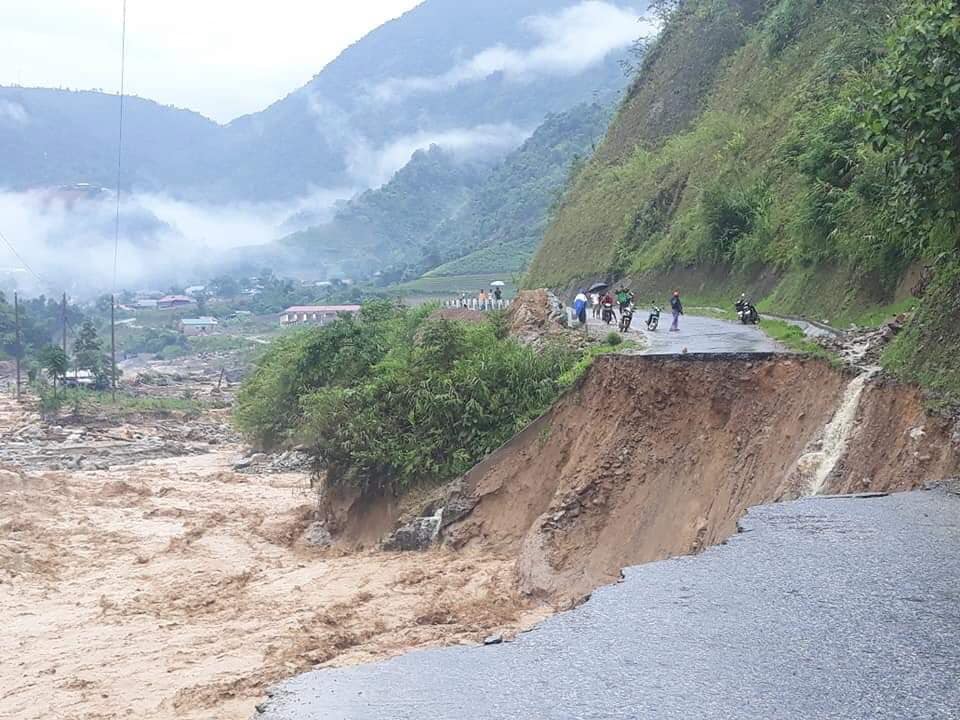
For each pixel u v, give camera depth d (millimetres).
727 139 51906
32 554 27422
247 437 54406
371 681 8930
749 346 22906
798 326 27688
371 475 26781
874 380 16172
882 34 38844
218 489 40594
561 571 19094
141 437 63625
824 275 30297
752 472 17656
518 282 85875
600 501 20344
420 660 9414
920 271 23797
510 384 26141
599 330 31297
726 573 10773
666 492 19203
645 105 76062
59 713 15023
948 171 14945
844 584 10102
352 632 17156
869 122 15422
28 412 75812
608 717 7512
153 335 157000
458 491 24219
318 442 28109
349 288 181625
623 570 11305
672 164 60062
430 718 7820
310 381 43094
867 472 15016
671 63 75688
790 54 50750
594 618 9742
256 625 19312
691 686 7965
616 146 78188
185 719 13789
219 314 189000
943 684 7738
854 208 28266
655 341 26203
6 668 17625
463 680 8656
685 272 47562
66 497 38406
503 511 23297
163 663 17188
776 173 42188
